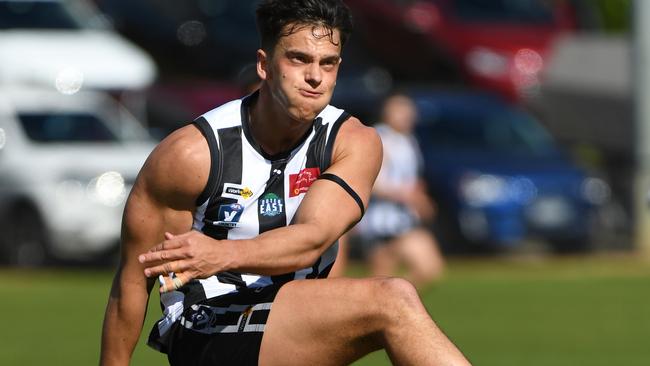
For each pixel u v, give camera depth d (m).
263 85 17.09
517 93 73.31
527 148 59.00
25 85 65.56
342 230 16.98
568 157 59.31
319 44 16.61
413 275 41.62
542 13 76.44
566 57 74.94
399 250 41.59
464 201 55.53
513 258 57.56
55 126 56.69
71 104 57.97
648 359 33.84
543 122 71.56
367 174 17.39
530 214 55.94
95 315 41.75
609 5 91.12
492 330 38.94
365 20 75.25
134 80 67.25
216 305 17.45
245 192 17.22
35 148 54.91
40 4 68.88
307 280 16.98
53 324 39.78
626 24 90.25
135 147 56.97
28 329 38.75
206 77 74.50
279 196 17.31
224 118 17.30
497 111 60.44
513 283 50.44
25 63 65.81
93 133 57.19
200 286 17.58
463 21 74.88
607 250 60.12
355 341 16.48
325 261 17.94
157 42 75.94
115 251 54.41
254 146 17.27
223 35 74.75
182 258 15.77
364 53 74.94
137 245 17.56
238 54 74.00
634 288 49.28
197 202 17.30
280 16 16.64
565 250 58.84
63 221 53.38
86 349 35.09
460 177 55.94
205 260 15.85
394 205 41.47
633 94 64.06
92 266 57.00
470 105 60.53
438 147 57.81
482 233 55.41
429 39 74.25
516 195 55.84
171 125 66.44
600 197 57.75
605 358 34.00
